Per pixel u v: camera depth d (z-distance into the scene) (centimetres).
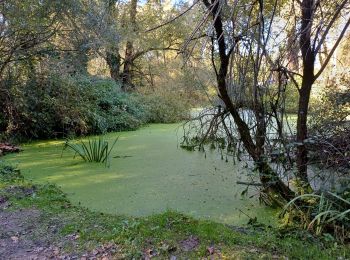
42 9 745
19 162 638
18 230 313
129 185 491
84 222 325
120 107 1123
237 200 423
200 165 604
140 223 307
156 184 495
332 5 377
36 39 797
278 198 385
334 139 365
